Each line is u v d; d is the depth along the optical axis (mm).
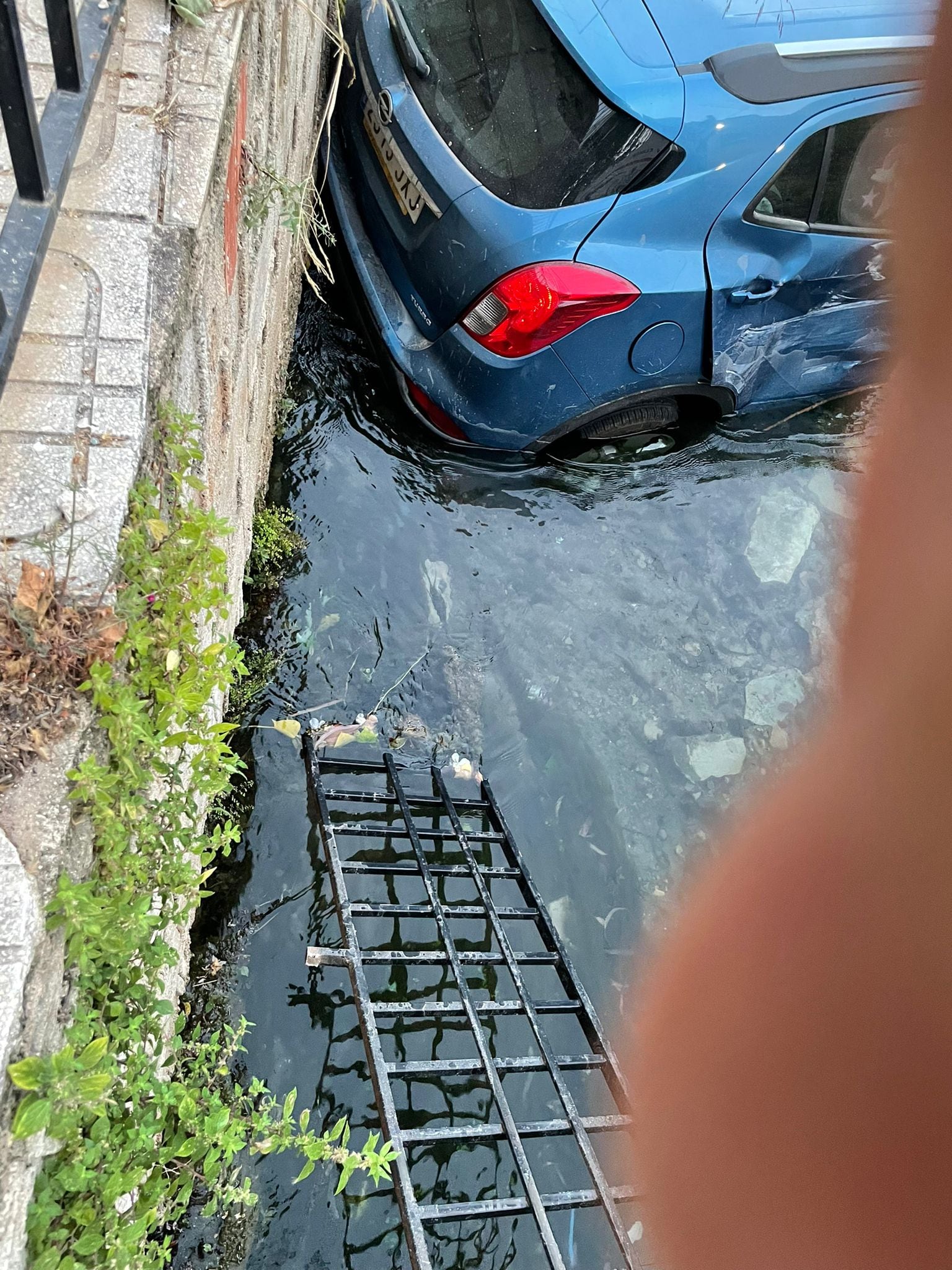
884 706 508
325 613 3438
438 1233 2469
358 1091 2619
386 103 3465
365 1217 2430
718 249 3396
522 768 3350
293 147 3295
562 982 2895
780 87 3227
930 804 479
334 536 3613
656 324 3447
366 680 3346
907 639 488
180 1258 2221
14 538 1364
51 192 1397
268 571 3430
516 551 3797
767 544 3996
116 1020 1383
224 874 2832
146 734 1372
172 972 2203
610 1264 2525
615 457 4000
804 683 3711
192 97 1938
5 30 1181
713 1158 594
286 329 3680
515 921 3068
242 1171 2377
